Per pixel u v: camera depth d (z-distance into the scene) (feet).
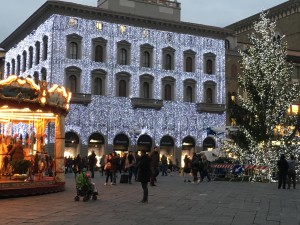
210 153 130.21
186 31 201.05
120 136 184.14
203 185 88.28
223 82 206.59
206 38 205.46
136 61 189.78
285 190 77.10
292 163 81.46
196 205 53.57
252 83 106.73
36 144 92.53
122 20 187.62
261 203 56.70
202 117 200.85
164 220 42.09
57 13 176.14
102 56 184.24
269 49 106.73
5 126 116.67
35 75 190.29
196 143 198.49
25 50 208.13
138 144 187.11
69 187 81.71
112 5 194.80
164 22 194.39
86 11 179.42
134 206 52.26
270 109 104.94
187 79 199.00
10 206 52.26
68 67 175.94
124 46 187.83
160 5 204.44
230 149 110.22
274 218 44.29
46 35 180.65
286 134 105.19
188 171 112.98
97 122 179.83
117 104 184.24
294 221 42.68
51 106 71.46
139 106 187.83
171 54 197.77
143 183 55.98
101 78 182.80
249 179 106.22
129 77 187.52
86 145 176.86
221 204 54.90
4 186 62.13
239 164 107.34
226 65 208.74
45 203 55.31
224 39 209.77
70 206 52.21
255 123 106.32
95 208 50.42
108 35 184.96
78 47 179.32
